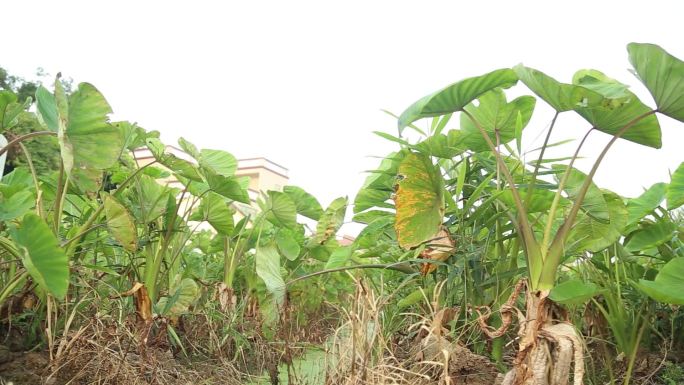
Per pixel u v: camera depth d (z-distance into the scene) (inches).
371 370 80.0
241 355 129.1
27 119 123.2
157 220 133.3
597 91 79.0
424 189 94.0
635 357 105.9
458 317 101.1
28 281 98.3
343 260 119.0
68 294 104.6
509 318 83.0
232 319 129.3
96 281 105.8
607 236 102.7
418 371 87.8
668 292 82.5
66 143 83.7
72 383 88.7
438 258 100.6
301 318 157.4
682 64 67.9
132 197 128.1
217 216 144.2
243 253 168.2
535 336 77.2
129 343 96.8
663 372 105.4
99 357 89.5
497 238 104.0
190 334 134.6
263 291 133.7
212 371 115.7
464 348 94.0
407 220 94.7
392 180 126.0
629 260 111.7
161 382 98.2
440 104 87.5
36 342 98.7
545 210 100.4
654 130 80.0
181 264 161.3
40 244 74.7
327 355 92.5
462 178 97.5
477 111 112.1
